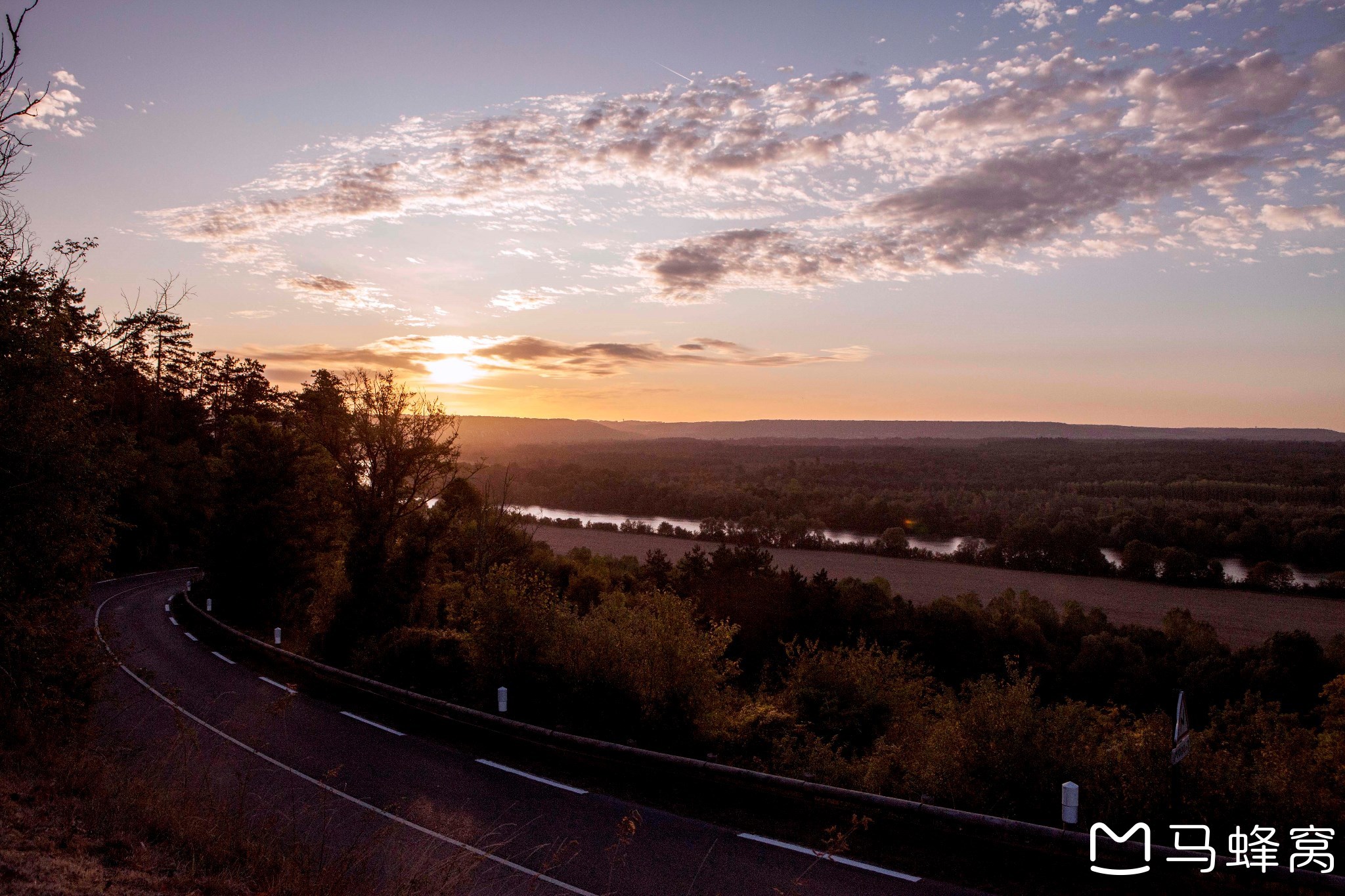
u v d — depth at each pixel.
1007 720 10.44
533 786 11.60
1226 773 9.00
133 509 44.72
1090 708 12.09
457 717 15.09
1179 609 54.38
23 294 11.30
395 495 27.70
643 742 13.22
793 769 12.22
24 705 10.79
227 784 11.07
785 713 16.03
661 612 14.39
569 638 15.55
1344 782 10.55
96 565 12.43
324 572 31.98
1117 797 9.20
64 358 11.62
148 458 45.47
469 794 11.23
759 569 48.06
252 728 14.67
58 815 7.36
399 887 6.98
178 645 23.83
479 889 8.09
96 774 8.92
